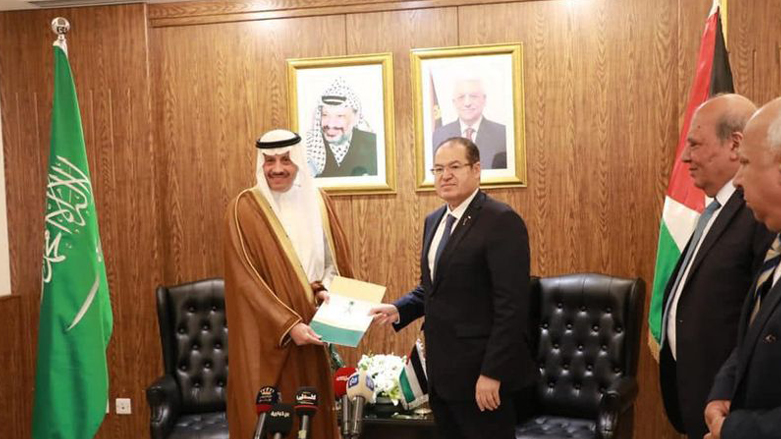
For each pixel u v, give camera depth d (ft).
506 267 8.36
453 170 8.66
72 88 10.64
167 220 14.46
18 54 14.34
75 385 10.31
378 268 14.01
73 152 10.57
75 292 10.37
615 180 13.30
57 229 10.45
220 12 14.10
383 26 13.76
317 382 10.26
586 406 11.88
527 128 13.51
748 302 5.68
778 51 12.27
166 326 12.70
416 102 13.66
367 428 11.54
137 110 14.16
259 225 10.10
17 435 14.34
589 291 12.07
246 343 9.85
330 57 13.89
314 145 13.99
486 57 13.48
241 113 14.19
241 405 9.78
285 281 9.98
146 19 14.12
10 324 14.16
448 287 8.68
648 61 13.09
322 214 10.66
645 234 13.24
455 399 8.61
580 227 13.44
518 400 11.79
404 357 13.35
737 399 5.36
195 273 14.43
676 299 7.43
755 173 5.08
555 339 12.26
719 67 10.60
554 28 13.34
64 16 14.23
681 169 10.59
